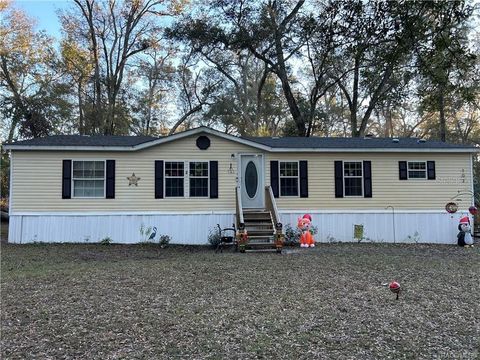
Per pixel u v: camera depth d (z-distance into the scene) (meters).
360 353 4.61
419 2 7.08
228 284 7.90
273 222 14.14
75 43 30.97
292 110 26.86
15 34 29.64
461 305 6.55
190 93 36.97
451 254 12.64
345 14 7.52
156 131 37.28
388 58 8.09
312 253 12.56
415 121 39.47
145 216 15.09
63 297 6.90
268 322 5.63
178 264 10.24
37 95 28.88
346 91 28.44
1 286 7.69
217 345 4.82
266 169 15.70
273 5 24.17
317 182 15.86
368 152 16.03
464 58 8.35
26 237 14.45
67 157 14.80
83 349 4.71
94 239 14.80
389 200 16.02
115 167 15.06
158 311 6.12
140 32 31.53
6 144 14.33
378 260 11.01
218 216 15.30
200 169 15.43
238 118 37.03
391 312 6.14
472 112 35.59
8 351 4.64
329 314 6.02
